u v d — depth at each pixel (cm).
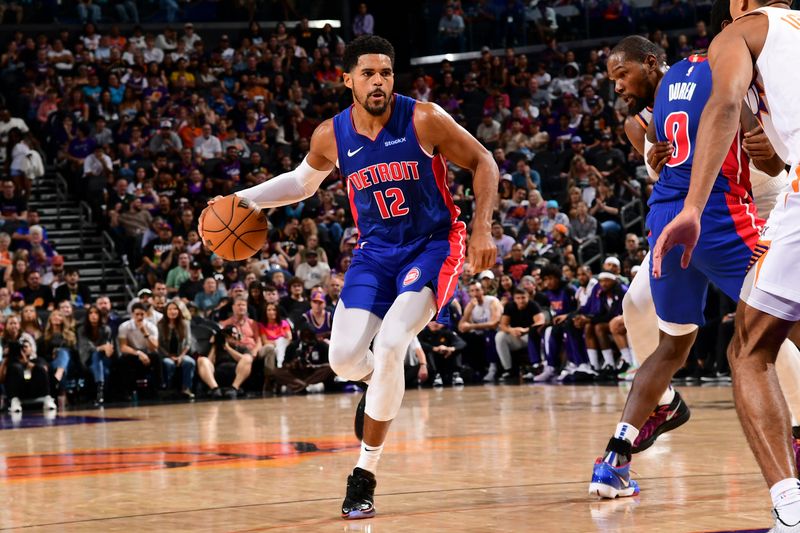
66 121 3119
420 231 748
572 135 3300
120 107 3272
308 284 2514
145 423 1559
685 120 705
